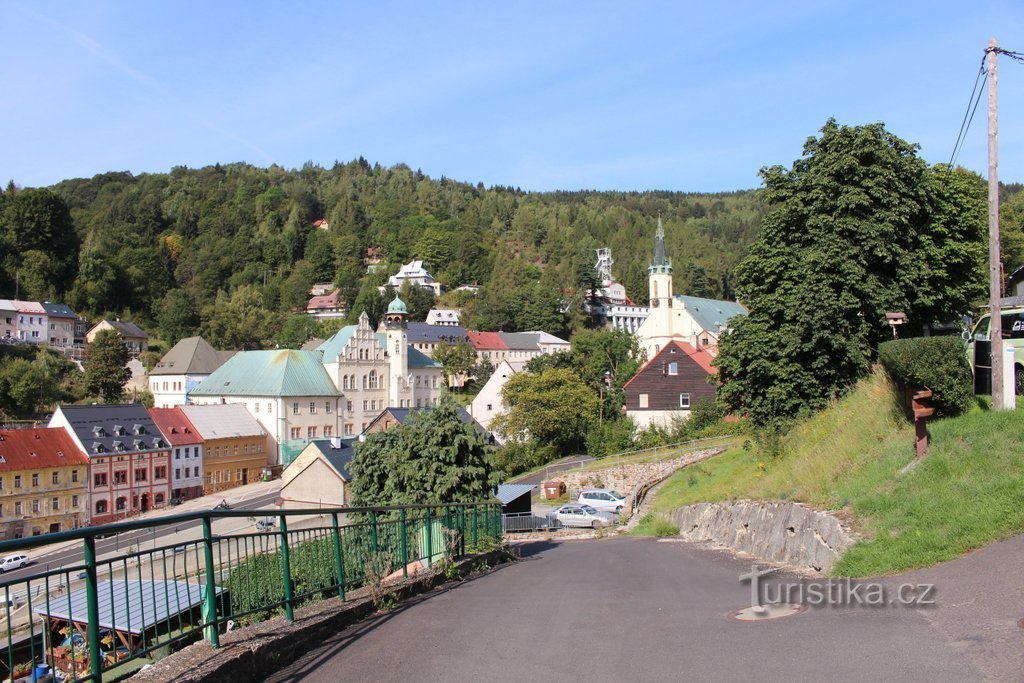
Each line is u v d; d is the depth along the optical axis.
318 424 99.31
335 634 9.56
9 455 69.94
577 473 52.66
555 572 16.16
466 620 10.23
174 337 173.50
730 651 7.77
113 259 185.62
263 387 96.69
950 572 9.79
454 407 21.77
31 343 131.88
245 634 8.34
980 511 11.12
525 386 72.69
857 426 19.42
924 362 15.77
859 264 26.75
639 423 69.94
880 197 26.97
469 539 19.14
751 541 18.75
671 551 20.09
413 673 7.61
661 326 130.00
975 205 30.91
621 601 11.44
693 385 69.25
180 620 7.50
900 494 13.16
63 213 174.38
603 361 124.62
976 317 34.78
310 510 10.10
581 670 7.45
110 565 6.62
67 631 8.47
